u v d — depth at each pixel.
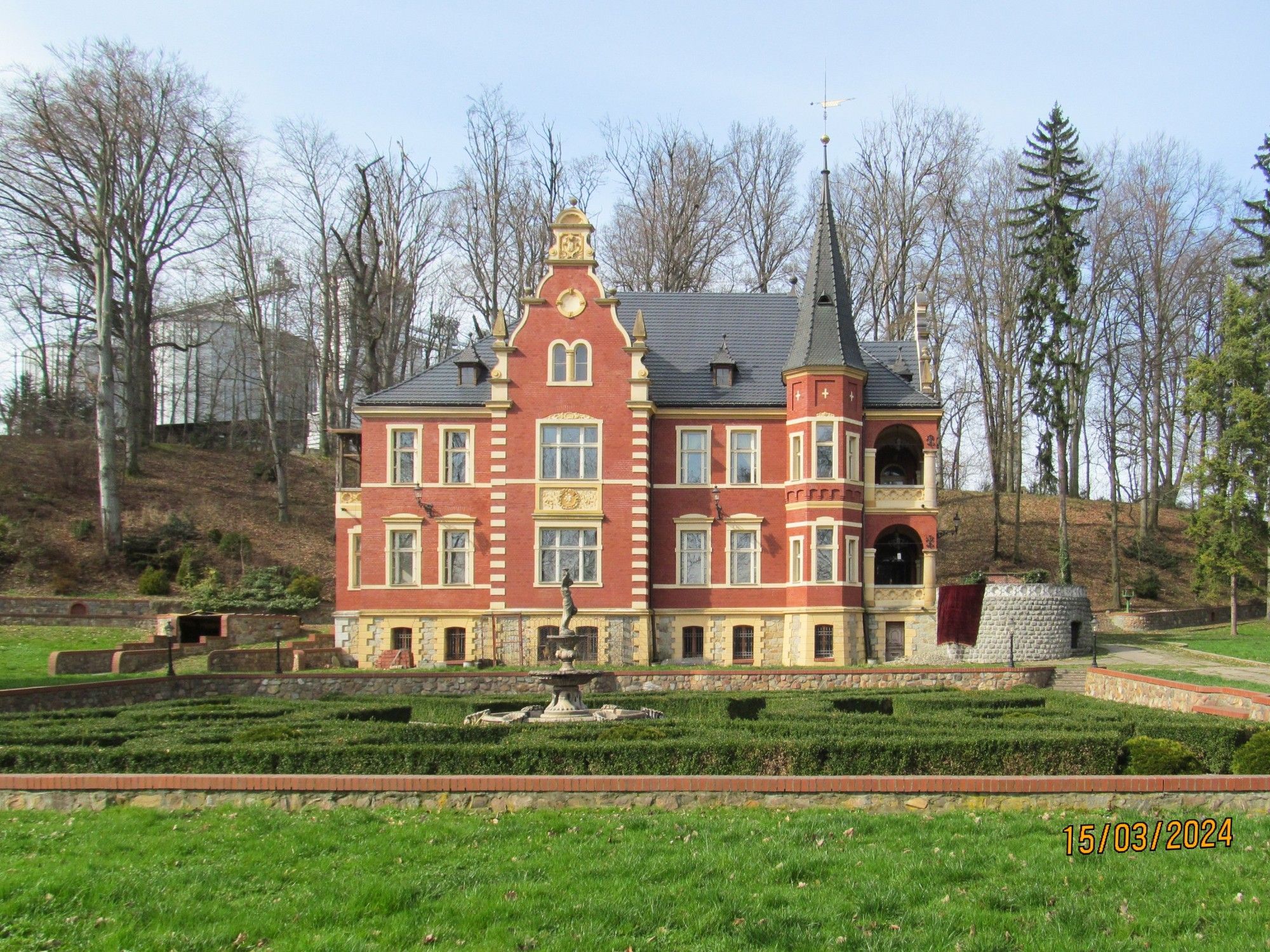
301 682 34.78
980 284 65.12
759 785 15.18
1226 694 27.36
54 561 51.47
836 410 44.84
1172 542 67.62
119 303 62.41
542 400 44.44
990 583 43.91
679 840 13.29
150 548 53.91
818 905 11.10
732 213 71.19
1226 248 64.19
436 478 45.28
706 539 45.91
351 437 50.50
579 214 44.88
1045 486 72.38
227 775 15.53
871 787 15.13
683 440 46.22
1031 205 54.34
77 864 12.49
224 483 64.44
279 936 10.54
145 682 31.41
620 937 10.38
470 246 67.00
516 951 10.09
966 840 13.37
